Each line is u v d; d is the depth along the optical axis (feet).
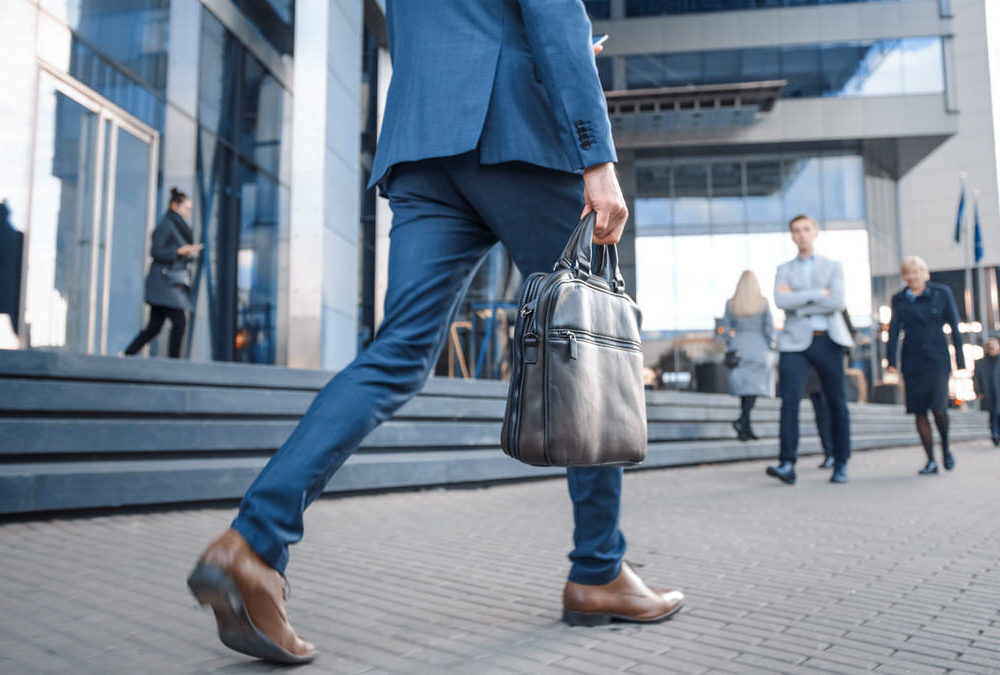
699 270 100.78
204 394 15.87
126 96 32.27
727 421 33.19
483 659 5.94
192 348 36.11
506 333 56.13
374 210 55.52
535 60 6.02
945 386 24.99
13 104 26.11
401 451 19.20
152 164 33.91
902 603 8.00
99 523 12.70
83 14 29.68
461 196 6.38
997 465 29.63
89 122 30.09
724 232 101.09
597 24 101.24
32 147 26.71
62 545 10.68
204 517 13.76
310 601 7.79
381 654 6.01
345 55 40.55
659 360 99.71
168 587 8.21
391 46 6.86
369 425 5.65
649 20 100.73
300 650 5.53
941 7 97.55
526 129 6.13
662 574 9.44
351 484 17.28
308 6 37.96
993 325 139.74
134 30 32.86
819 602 8.02
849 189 100.78
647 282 100.99
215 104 38.81
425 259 6.24
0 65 25.63
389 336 6.03
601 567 6.98
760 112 95.91
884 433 47.93
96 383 14.56
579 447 5.54
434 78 6.18
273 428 16.74
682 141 99.25
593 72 5.93
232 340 39.70
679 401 30.45
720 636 6.70
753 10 99.66
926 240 148.15
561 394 5.50
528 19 5.95
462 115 6.03
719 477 24.16
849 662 6.04
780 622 7.20
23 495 12.29
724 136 98.48
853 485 21.34
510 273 57.21
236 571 5.05
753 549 11.23
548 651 6.18
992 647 6.48
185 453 15.14
